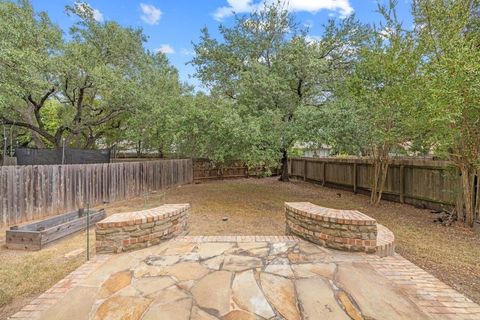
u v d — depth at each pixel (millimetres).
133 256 3324
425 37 5520
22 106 10406
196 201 8008
